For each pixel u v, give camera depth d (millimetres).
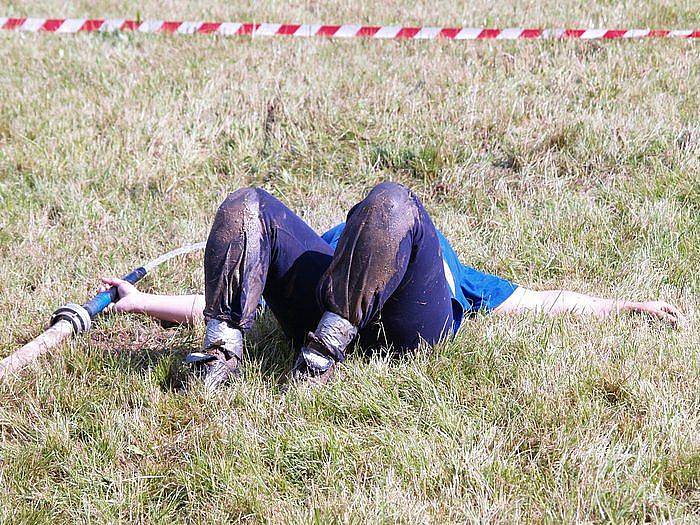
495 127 25516
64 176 24062
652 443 12531
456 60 30781
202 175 24562
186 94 28312
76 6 39656
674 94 27766
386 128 25750
